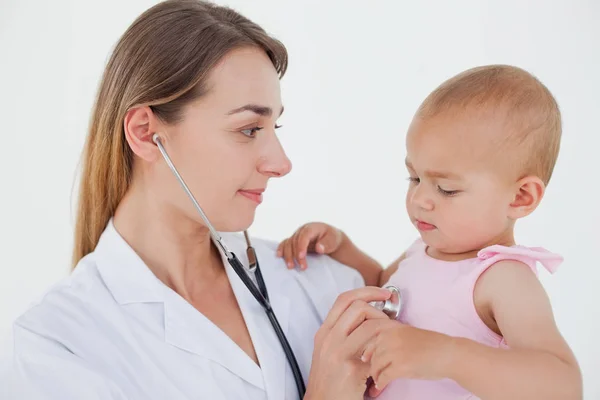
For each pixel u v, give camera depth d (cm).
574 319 245
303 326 135
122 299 119
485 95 112
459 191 112
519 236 246
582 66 240
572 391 93
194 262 129
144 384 111
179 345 116
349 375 111
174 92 117
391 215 254
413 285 119
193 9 123
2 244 234
